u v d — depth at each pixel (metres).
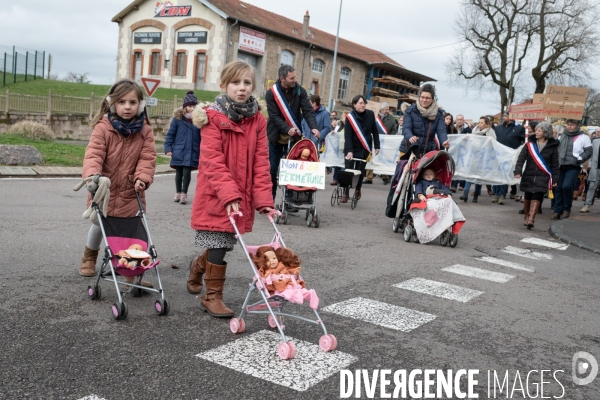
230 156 4.50
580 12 47.44
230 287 5.52
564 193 12.76
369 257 7.29
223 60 45.28
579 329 5.05
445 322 4.91
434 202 8.35
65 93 40.88
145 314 4.58
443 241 8.52
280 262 4.23
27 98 27.30
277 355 3.92
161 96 41.78
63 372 3.44
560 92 17.97
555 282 6.80
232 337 4.21
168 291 5.24
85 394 3.18
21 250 6.25
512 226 11.33
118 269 4.45
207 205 4.46
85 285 5.22
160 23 48.28
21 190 10.45
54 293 4.92
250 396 3.29
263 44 48.19
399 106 69.69
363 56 62.97
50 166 13.77
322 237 8.45
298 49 51.91
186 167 10.50
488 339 4.58
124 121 4.89
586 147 12.55
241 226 4.52
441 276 6.57
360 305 5.20
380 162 17.66
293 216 10.35
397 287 5.93
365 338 4.38
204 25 45.91
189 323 4.44
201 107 4.46
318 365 3.80
